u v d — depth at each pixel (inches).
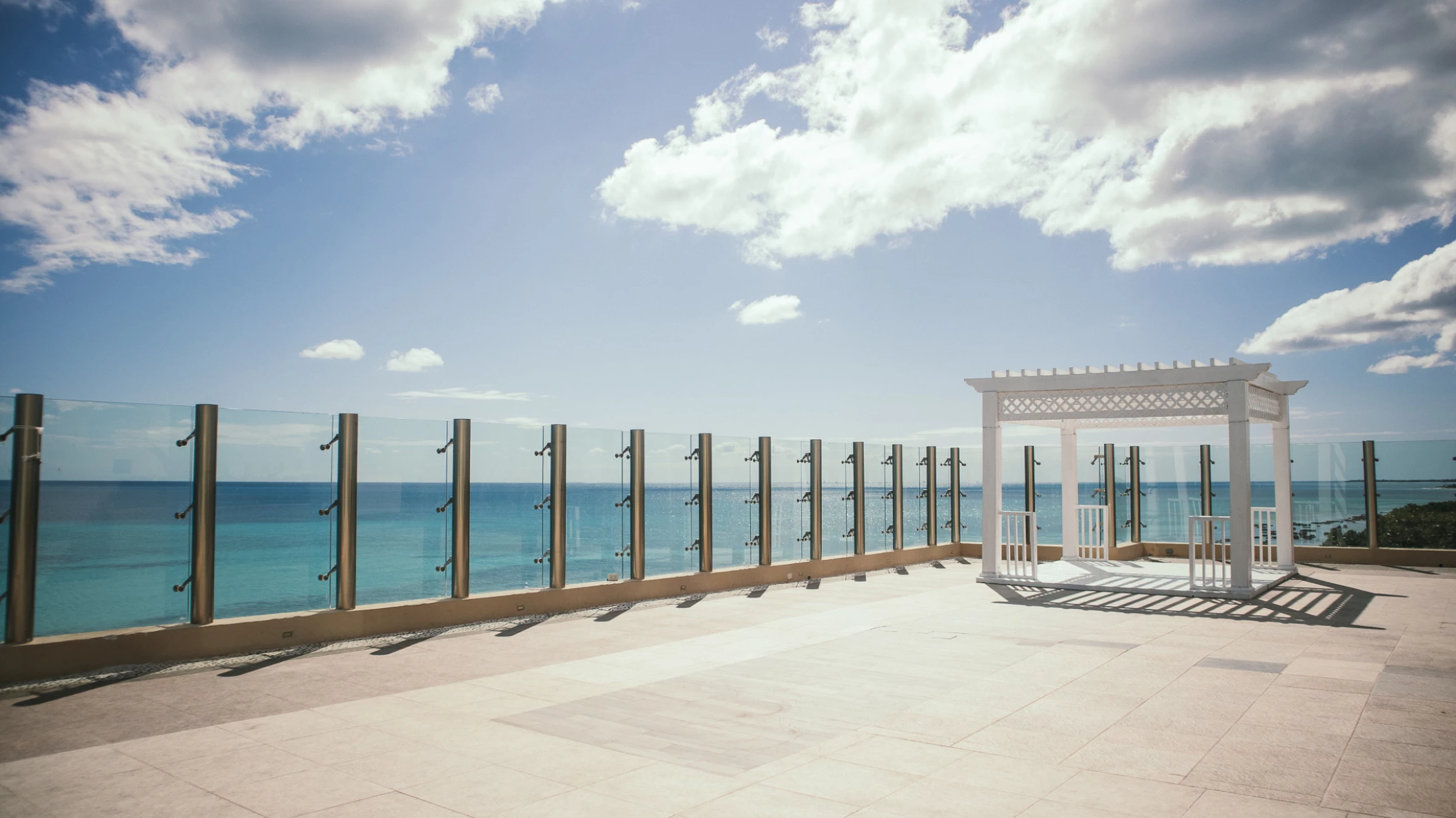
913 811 195.0
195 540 373.1
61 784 215.0
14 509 327.9
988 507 650.2
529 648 391.2
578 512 522.0
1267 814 193.6
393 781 216.2
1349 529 753.0
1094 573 670.5
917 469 818.8
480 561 470.9
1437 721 269.0
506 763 229.8
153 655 350.6
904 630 440.5
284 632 387.5
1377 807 197.6
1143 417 601.3
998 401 653.3
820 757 235.3
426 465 451.8
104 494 350.3
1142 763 229.6
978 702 293.9
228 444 386.0
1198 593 556.4
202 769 226.4
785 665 353.4
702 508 602.2
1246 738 251.9
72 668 331.9
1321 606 515.8
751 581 625.3
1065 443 776.3
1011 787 211.2
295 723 269.6
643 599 548.7
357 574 421.4
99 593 347.9
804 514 685.9
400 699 299.6
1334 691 308.0
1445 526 717.9
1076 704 290.7
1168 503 842.8
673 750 241.9
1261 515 711.7
